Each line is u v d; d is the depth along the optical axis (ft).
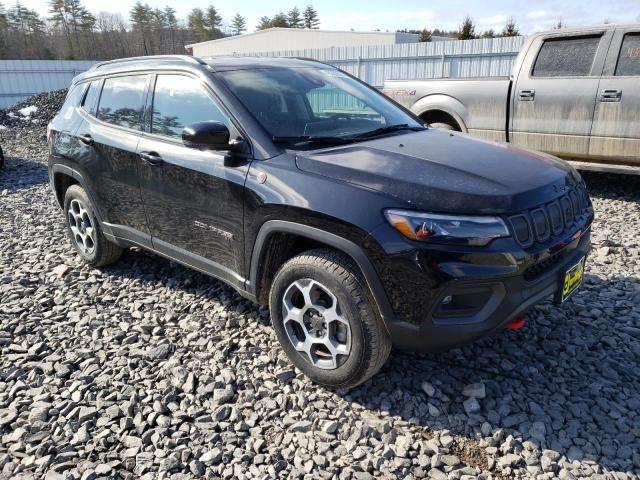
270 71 11.56
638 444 7.71
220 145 9.48
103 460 7.75
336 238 8.17
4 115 51.83
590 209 10.02
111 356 10.46
